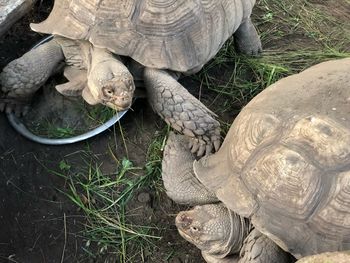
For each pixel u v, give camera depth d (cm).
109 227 74
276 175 62
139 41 73
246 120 68
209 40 78
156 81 75
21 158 78
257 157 64
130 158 80
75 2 75
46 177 77
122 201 76
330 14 102
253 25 95
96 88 71
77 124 82
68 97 82
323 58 94
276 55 94
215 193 66
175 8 75
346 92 64
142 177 78
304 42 97
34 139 79
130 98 70
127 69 74
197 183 72
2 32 78
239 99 88
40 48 79
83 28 74
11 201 74
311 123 62
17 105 80
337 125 62
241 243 67
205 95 88
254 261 63
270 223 61
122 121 83
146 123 83
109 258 72
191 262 72
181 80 88
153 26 74
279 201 62
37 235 72
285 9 101
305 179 61
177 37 75
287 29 98
